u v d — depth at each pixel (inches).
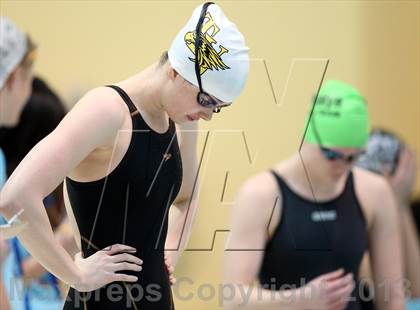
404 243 447.2
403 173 457.1
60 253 278.7
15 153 402.3
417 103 695.1
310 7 548.1
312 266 360.5
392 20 675.4
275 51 469.7
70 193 301.0
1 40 371.9
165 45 448.8
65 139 275.1
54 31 560.4
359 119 382.9
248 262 341.7
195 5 436.1
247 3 444.8
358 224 381.1
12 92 382.0
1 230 269.9
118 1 485.1
